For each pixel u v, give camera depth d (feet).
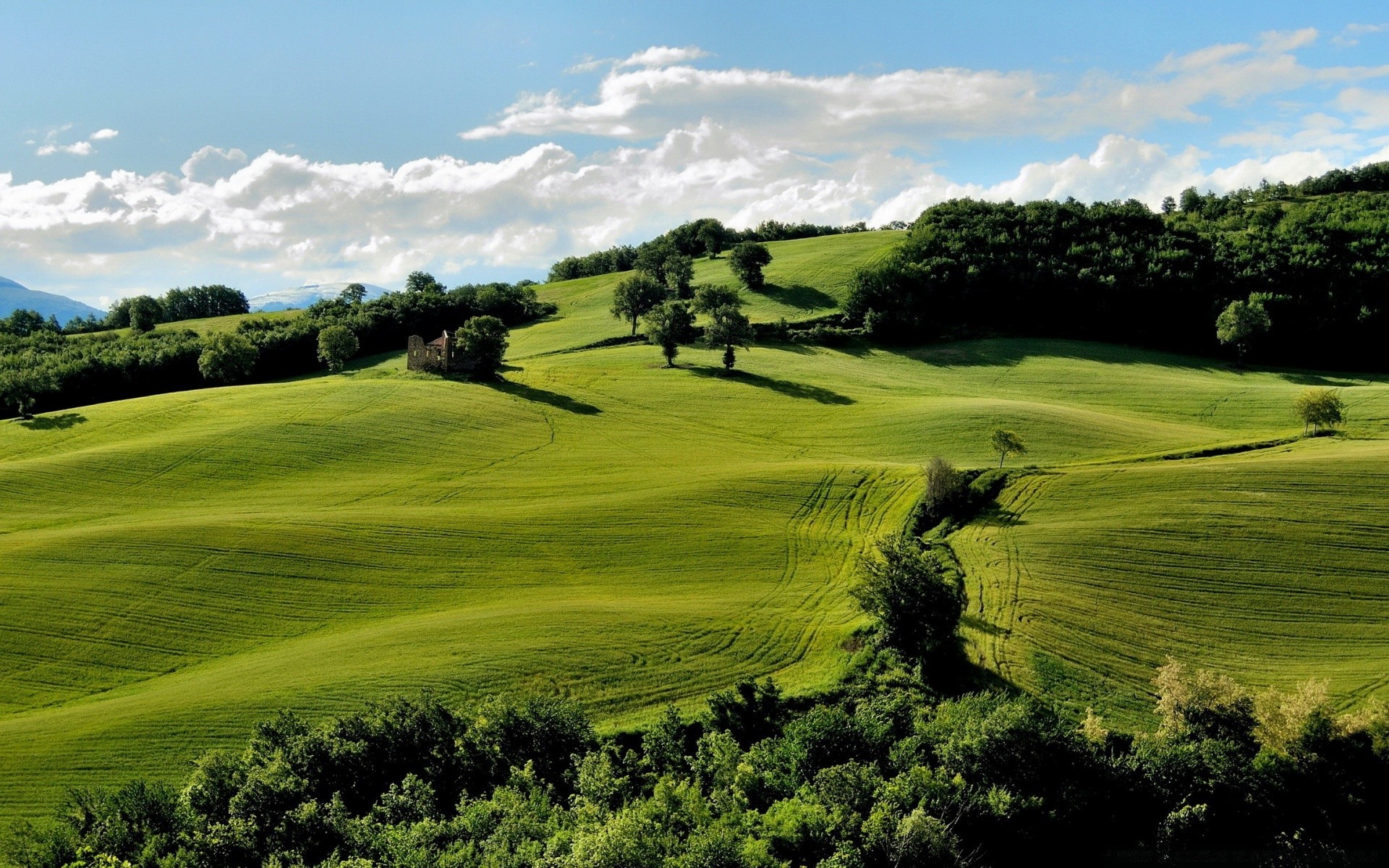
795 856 126.62
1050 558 220.02
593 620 197.36
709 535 253.85
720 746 147.64
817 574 230.48
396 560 234.99
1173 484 251.80
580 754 148.25
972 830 135.03
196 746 152.25
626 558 239.91
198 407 379.14
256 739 146.20
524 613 201.46
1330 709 150.00
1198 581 205.57
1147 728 160.45
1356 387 388.78
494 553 241.76
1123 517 236.63
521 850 117.50
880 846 124.47
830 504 276.00
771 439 359.66
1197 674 161.68
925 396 412.98
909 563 185.78
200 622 200.75
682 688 172.24
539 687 170.50
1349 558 207.82
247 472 307.58
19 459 322.55
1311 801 143.13
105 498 281.95
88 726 158.20
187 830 124.98
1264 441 289.53
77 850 118.73
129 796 129.70
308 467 314.35
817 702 166.61
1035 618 193.57
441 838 124.88
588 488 297.74
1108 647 183.42
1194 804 142.20
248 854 120.67
